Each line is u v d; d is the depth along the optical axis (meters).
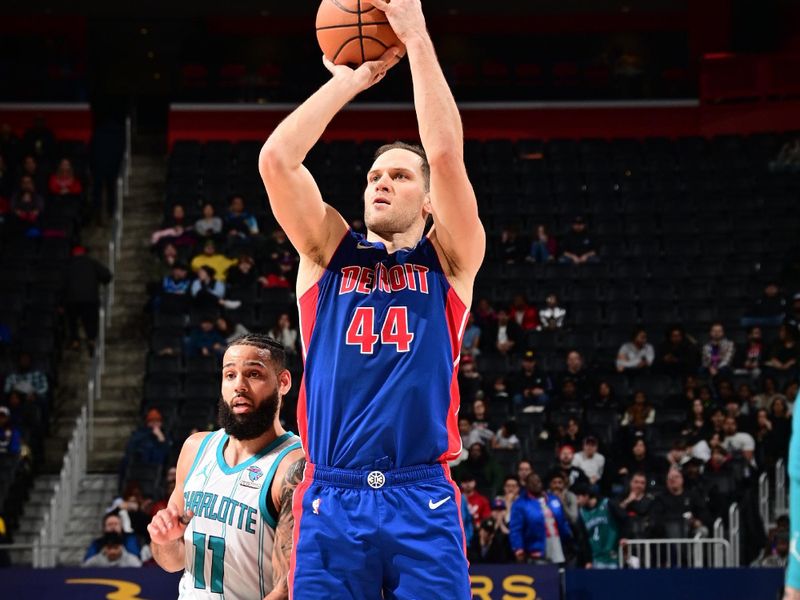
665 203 20.33
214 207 20.03
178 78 23.83
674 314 17.59
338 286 3.70
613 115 23.47
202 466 4.55
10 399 15.09
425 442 3.59
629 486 13.27
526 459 14.11
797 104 23.05
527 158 21.67
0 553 12.21
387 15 3.61
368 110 23.25
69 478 14.72
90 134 23.27
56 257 18.28
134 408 16.77
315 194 3.67
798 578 2.51
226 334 16.52
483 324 16.86
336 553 3.53
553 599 11.14
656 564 12.27
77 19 25.78
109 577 11.12
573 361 15.80
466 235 3.68
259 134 23.27
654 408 15.18
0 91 23.55
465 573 3.58
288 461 4.44
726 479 13.54
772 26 23.86
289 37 26.16
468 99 23.61
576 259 18.61
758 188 20.75
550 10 25.81
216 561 4.42
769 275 18.53
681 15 25.72
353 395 3.59
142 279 19.39
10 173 20.05
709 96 23.23
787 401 14.65
